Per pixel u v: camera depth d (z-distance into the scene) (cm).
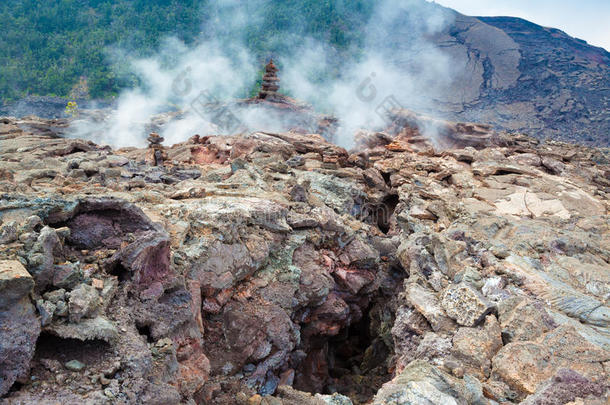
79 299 612
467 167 2434
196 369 827
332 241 1573
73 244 780
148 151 2511
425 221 1794
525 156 2577
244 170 1903
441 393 746
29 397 515
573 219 1677
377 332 1625
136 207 842
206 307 1047
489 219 1534
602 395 720
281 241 1371
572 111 17475
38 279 612
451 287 1056
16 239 652
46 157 2075
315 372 1400
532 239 1369
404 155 2717
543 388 748
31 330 540
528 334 929
